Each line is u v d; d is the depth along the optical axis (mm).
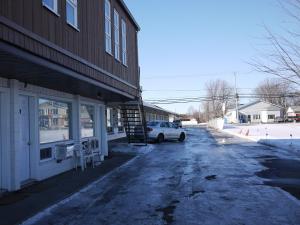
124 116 25703
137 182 11453
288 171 13383
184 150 22375
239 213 7648
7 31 7219
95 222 7223
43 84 11609
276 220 7125
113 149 22922
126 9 18578
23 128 11156
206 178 11945
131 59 20203
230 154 19531
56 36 9953
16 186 10023
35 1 8734
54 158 12953
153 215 7625
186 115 130375
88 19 12852
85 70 12180
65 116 14414
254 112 101750
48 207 8328
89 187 10664
